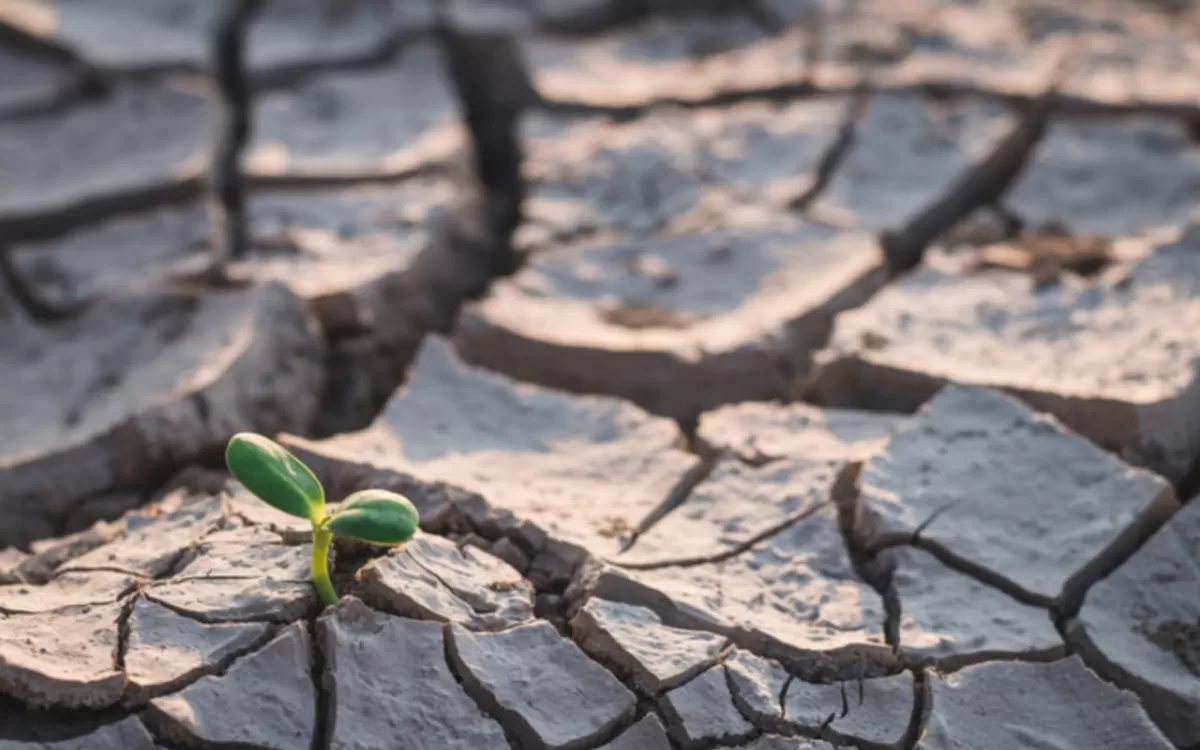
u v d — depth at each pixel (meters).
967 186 0.99
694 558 0.81
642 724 0.77
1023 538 0.81
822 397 0.88
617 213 0.98
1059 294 0.90
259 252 0.96
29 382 0.90
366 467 0.82
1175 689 0.78
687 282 0.94
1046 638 0.79
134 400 0.86
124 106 1.07
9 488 0.84
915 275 0.92
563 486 0.83
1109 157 1.00
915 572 0.80
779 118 1.03
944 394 0.84
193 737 0.75
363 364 0.91
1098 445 0.84
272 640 0.76
